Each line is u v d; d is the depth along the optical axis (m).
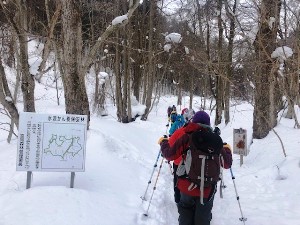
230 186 7.89
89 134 8.90
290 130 10.90
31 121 5.46
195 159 4.39
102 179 6.62
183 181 4.56
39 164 5.45
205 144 4.38
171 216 5.82
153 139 14.82
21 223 4.44
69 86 8.63
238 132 9.63
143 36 24.45
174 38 21.20
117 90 20.14
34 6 14.95
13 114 8.88
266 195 7.15
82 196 5.39
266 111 10.97
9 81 19.28
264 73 10.66
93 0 20.25
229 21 16.58
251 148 10.80
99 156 7.78
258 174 8.41
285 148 9.43
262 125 11.02
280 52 8.92
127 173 7.46
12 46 12.29
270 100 10.83
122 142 10.20
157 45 25.97
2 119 17.53
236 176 8.65
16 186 6.06
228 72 16.22
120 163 7.90
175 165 5.80
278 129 11.16
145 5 23.56
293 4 10.03
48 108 21.80
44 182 6.18
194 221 4.56
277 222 5.69
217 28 17.77
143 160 9.12
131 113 20.89
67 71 8.59
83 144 5.62
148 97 21.80
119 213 5.32
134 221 5.24
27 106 9.52
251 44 10.06
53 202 5.02
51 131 5.51
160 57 28.38
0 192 5.93
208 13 17.62
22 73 9.41
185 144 4.53
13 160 8.41
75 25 8.36
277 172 8.05
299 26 9.09
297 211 6.18
